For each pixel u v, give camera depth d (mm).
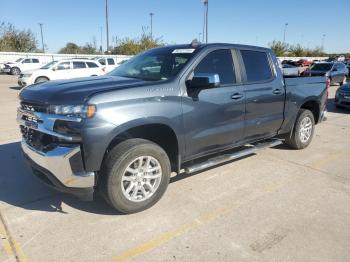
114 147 3678
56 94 3520
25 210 3938
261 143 5598
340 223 3740
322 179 5012
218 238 3416
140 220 3734
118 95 3543
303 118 6227
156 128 4016
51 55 38875
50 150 3498
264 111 5234
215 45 4602
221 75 4574
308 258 3121
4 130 7742
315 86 6324
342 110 12062
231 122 4695
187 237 3428
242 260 3080
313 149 6570
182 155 4246
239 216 3859
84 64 19516
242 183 4797
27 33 55375
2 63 35406
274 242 3363
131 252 3176
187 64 4207
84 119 3348
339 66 22000
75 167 3441
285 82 5629
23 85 18375
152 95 3787
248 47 5086
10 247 3227
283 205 4145
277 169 5383
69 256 3104
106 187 3629
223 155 4852
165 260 3070
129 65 4906
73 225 3617
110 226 3604
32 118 3734
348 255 3170
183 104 4055
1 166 5328
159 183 3979
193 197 4316
